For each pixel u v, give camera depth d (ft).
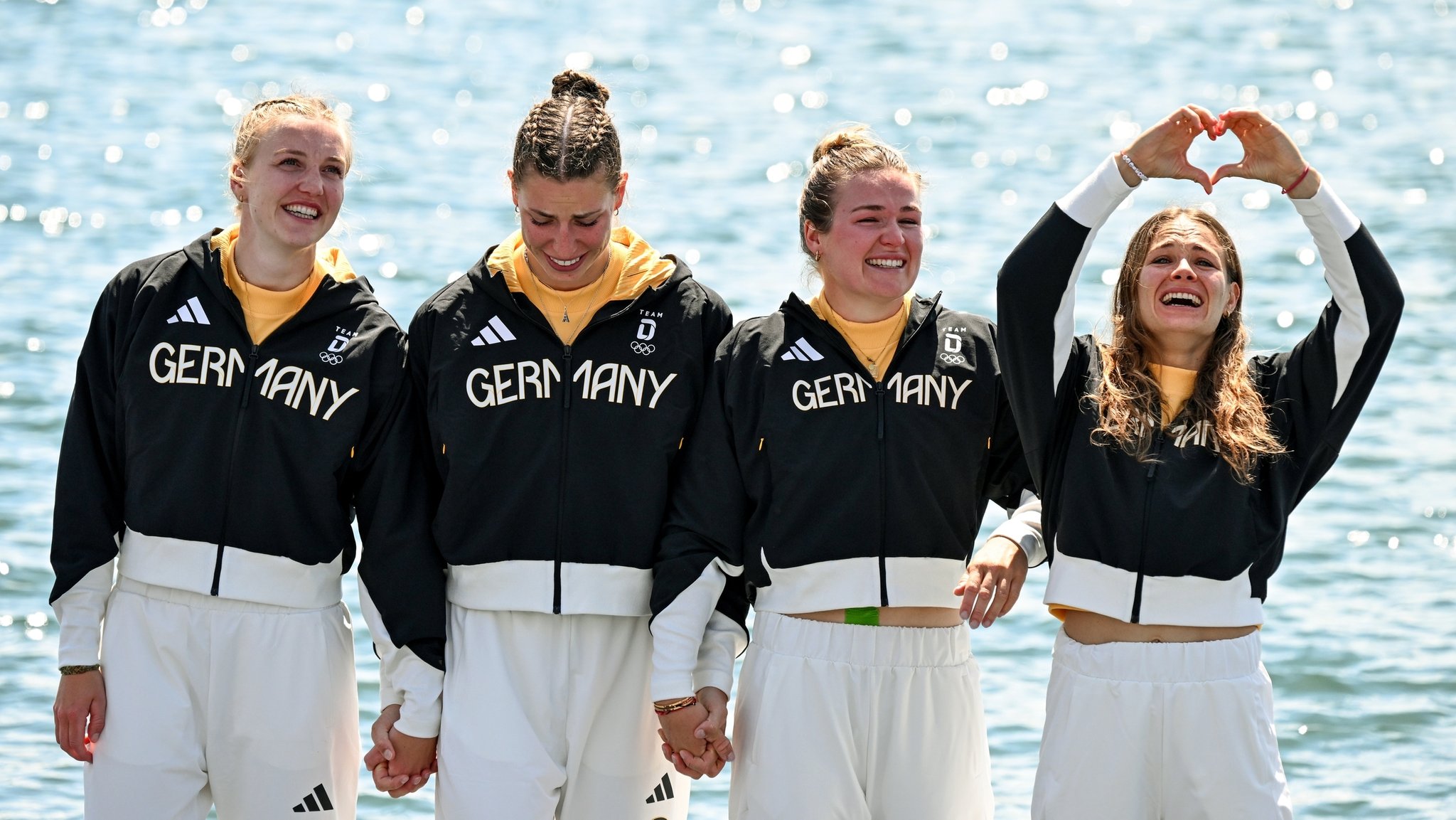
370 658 81.30
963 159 201.57
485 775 47.29
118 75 230.07
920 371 47.83
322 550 48.08
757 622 48.52
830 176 48.03
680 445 48.78
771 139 208.74
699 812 68.08
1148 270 46.52
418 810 66.80
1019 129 216.13
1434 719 76.18
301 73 236.43
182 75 231.91
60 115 207.41
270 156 46.70
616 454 48.03
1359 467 107.86
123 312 47.91
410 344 48.93
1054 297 45.09
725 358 48.55
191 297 47.80
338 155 47.67
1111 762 44.83
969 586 46.16
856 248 47.26
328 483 47.60
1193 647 44.65
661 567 47.96
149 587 47.44
